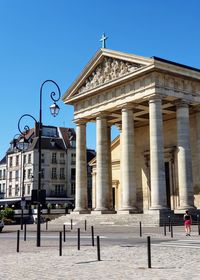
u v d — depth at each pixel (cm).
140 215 4394
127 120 4950
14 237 3528
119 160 6538
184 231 3541
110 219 4675
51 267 1617
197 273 1408
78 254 2034
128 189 4784
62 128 11981
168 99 4847
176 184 5453
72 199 10988
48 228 4794
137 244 2503
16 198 10925
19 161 11444
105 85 5212
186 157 4703
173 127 5641
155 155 4491
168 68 4653
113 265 1639
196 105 5103
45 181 10844
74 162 11481
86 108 5641
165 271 1464
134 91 4881
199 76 4962
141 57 4697
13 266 1662
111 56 5178
